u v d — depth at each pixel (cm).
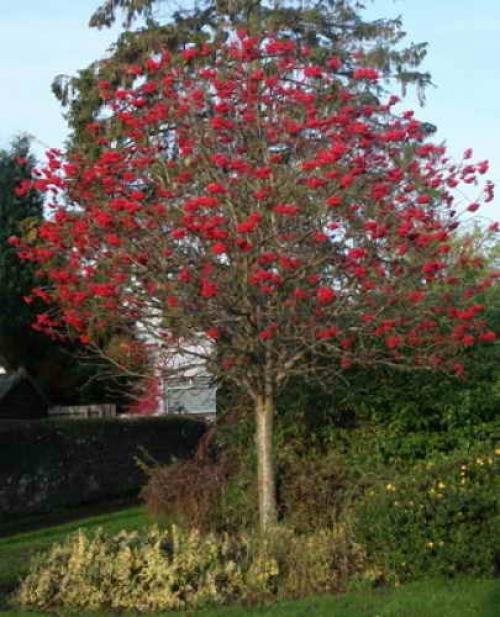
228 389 1394
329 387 1256
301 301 1091
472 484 999
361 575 1000
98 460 2016
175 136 1259
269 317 1096
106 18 2169
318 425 1310
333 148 1067
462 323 1169
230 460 1317
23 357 2656
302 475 1202
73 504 1931
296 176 1137
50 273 1195
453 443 1273
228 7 2073
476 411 1285
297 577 1000
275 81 1215
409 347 1183
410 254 1114
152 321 1136
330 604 916
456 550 956
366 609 889
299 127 1165
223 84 1202
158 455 2191
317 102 1260
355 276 1094
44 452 1859
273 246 1102
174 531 1087
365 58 2017
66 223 1170
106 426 2050
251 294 1088
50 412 2564
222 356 1143
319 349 1169
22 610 959
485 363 1295
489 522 960
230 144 1198
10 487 1770
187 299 1075
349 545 1033
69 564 1007
